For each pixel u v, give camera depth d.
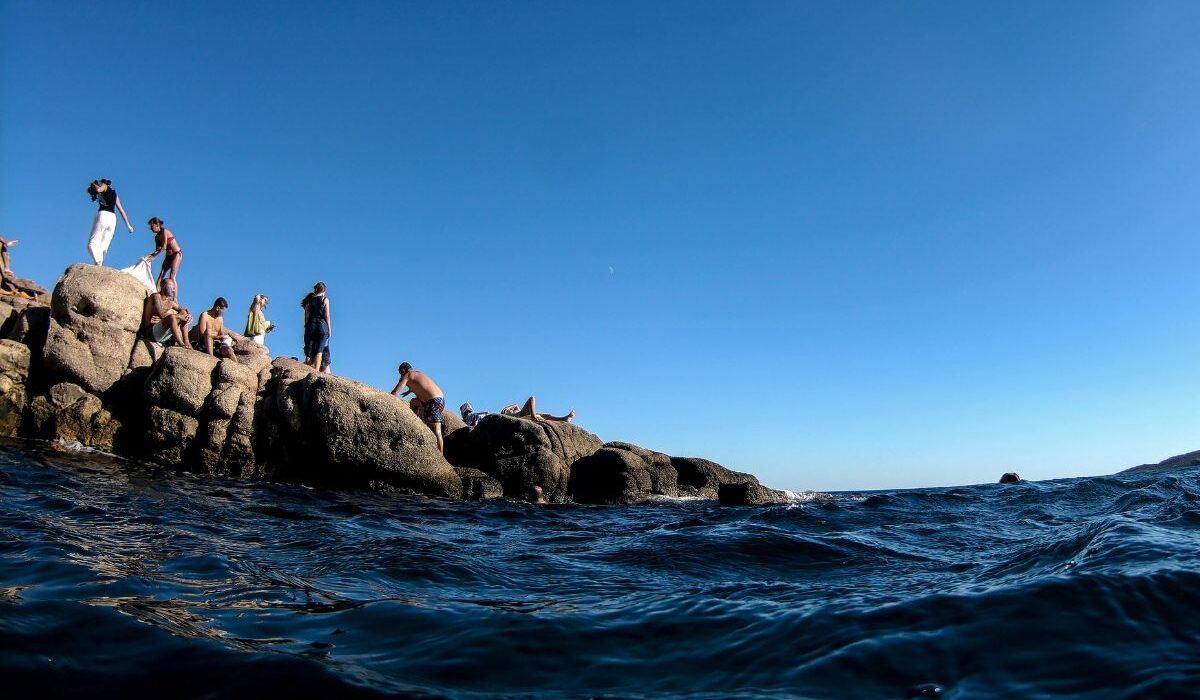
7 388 13.66
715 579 5.09
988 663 2.93
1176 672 2.72
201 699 2.51
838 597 4.20
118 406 14.16
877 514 9.57
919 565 5.56
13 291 18.30
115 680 2.65
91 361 14.03
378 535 6.98
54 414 13.71
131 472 11.98
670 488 17.52
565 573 5.36
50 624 3.15
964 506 10.98
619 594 4.52
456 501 14.20
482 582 4.91
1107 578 3.85
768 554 5.93
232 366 14.48
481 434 16.81
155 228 15.66
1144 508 8.09
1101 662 2.87
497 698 2.68
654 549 6.23
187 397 13.88
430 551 5.88
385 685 2.70
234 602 3.93
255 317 17.97
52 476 9.84
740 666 3.05
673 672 3.00
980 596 3.81
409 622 3.63
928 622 3.47
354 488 14.41
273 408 14.45
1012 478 18.53
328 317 17.19
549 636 3.44
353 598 4.17
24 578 4.11
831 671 2.94
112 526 6.45
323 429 14.23
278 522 7.86
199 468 13.81
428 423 15.91
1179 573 3.85
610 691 2.79
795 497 16.34
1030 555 5.26
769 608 3.94
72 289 14.16
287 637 3.30
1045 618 3.38
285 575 4.78
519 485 16.39
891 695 2.70
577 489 17.17
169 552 5.36
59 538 5.41
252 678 2.69
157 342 15.05
